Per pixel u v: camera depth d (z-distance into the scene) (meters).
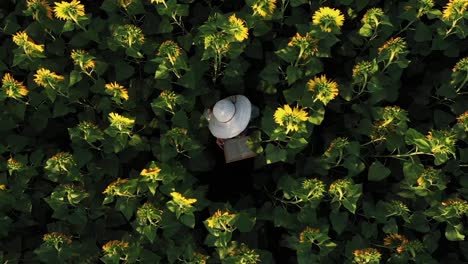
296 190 3.64
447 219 3.62
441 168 4.03
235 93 4.33
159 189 3.83
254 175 4.26
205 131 4.18
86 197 3.94
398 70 4.01
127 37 4.09
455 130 3.79
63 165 3.81
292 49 3.92
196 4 4.72
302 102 3.81
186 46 4.38
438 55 4.50
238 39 3.90
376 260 3.46
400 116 3.70
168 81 4.20
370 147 4.09
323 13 3.79
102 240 3.98
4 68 4.43
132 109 4.30
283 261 4.16
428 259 3.61
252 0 4.07
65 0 4.76
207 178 4.46
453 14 3.87
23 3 4.66
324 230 3.62
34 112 4.25
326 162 3.89
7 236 4.12
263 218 3.92
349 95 4.06
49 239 3.72
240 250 3.63
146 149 4.17
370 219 4.02
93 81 4.47
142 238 3.79
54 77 3.95
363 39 4.35
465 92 4.02
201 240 4.11
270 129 3.72
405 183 3.81
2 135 4.21
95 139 3.90
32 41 4.36
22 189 3.96
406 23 4.47
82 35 4.30
